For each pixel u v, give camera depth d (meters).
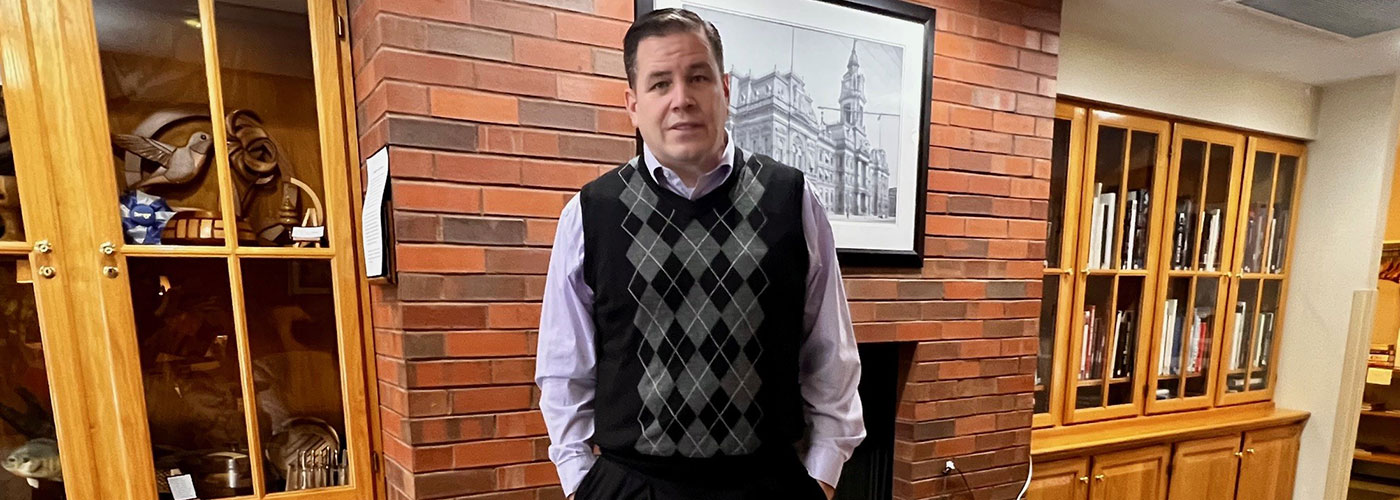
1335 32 1.81
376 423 1.39
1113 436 2.08
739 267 0.83
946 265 1.67
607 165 1.29
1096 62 1.94
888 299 1.60
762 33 1.39
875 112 1.52
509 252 1.23
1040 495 1.95
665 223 0.84
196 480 1.32
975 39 1.61
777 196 0.86
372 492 1.40
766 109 1.41
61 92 1.12
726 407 0.84
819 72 1.45
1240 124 2.25
